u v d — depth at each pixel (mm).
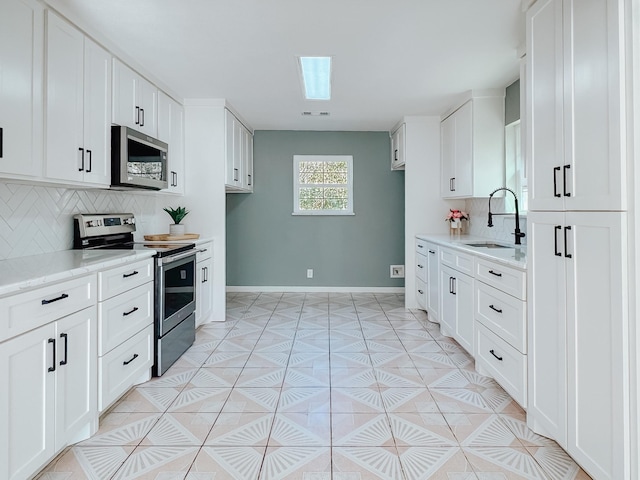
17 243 2172
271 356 3049
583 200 1519
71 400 1753
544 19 1788
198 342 3379
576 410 1584
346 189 5504
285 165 5449
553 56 1715
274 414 2160
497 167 3580
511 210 3525
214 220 3957
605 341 1411
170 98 3553
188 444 1875
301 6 2143
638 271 1286
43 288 1565
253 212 5484
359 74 3188
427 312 4156
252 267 5508
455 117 3998
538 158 1849
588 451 1514
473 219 4293
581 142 1525
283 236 5496
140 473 1660
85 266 1842
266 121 4875
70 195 2631
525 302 2000
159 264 2641
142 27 2354
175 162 3666
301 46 2650
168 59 2855
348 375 2686
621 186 1324
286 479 1622
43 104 1919
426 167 4520
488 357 2490
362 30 2428
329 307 4656
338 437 1936
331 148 5445
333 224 5496
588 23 1471
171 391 2443
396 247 5488
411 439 1916
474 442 1888
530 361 1946
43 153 1920
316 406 2250
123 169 2555
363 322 4008
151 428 2018
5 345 1372
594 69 1441
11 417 1397
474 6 2154
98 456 1779
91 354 1912
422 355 3057
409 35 2498
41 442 1555
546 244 1788
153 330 2637
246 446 1859
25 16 1796
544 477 1630
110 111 2541
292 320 4090
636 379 1299
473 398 2342
